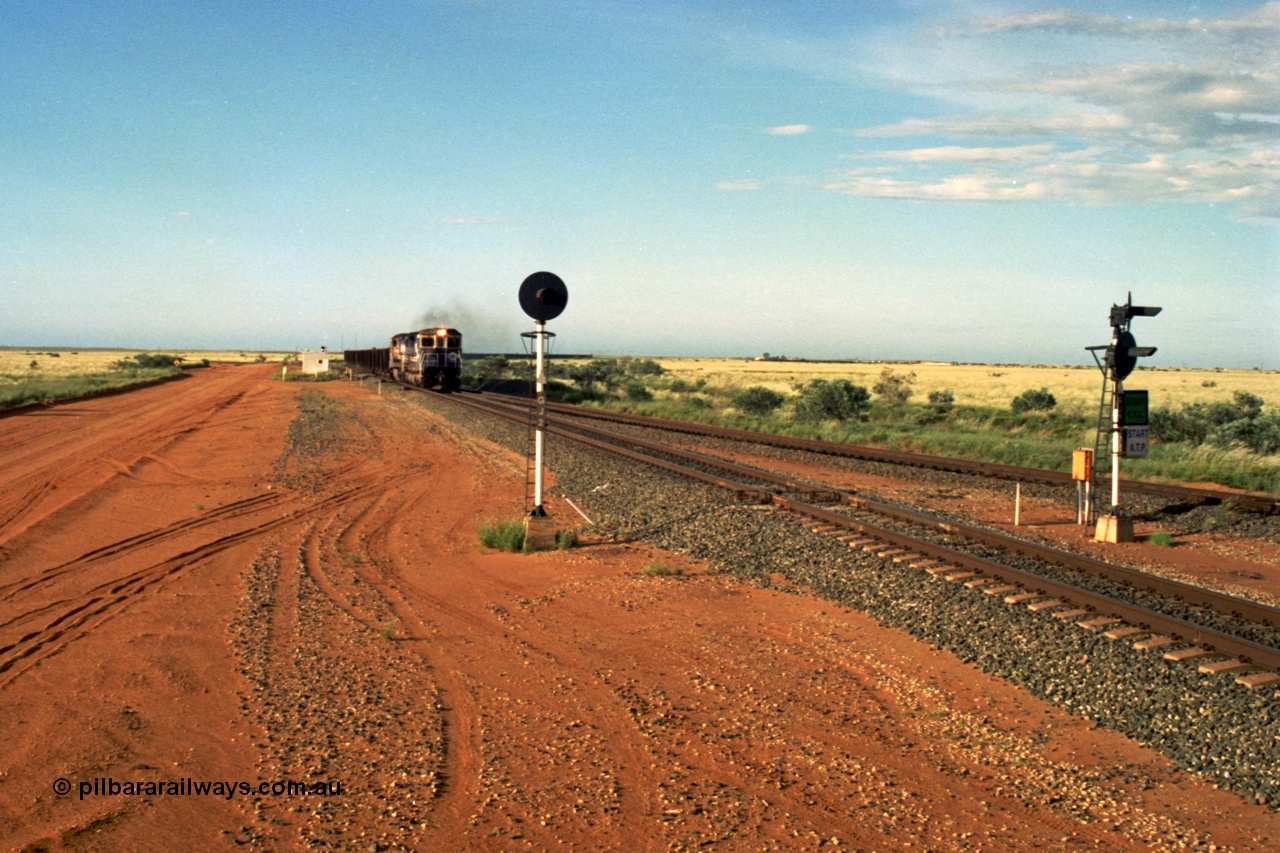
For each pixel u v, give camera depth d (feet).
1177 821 19.20
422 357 212.23
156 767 22.02
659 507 59.00
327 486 71.15
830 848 18.10
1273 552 48.14
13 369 333.83
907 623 33.45
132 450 96.07
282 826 19.06
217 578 41.75
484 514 59.11
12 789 20.99
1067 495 66.03
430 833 18.70
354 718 24.89
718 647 31.19
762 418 143.84
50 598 38.63
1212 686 25.90
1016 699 26.37
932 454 97.81
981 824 19.11
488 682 27.81
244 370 396.57
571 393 207.92
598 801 20.11
